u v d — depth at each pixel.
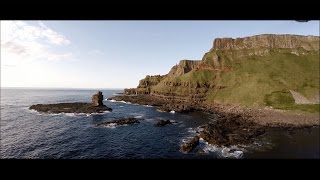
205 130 50.09
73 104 103.94
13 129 59.47
